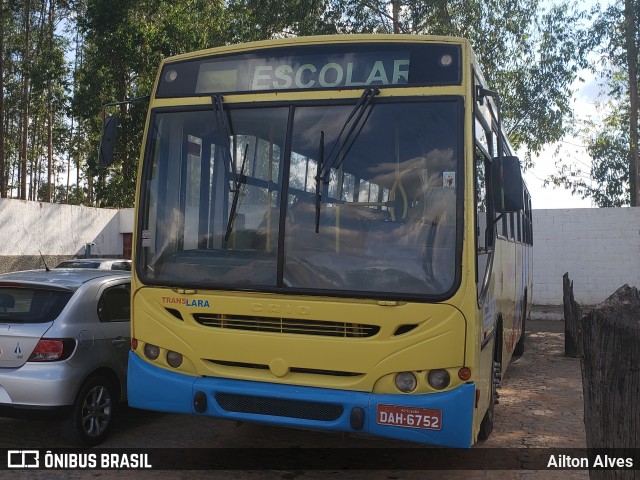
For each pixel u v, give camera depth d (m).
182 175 5.43
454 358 4.54
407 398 4.56
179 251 5.30
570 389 9.12
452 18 20.00
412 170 4.87
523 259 11.73
